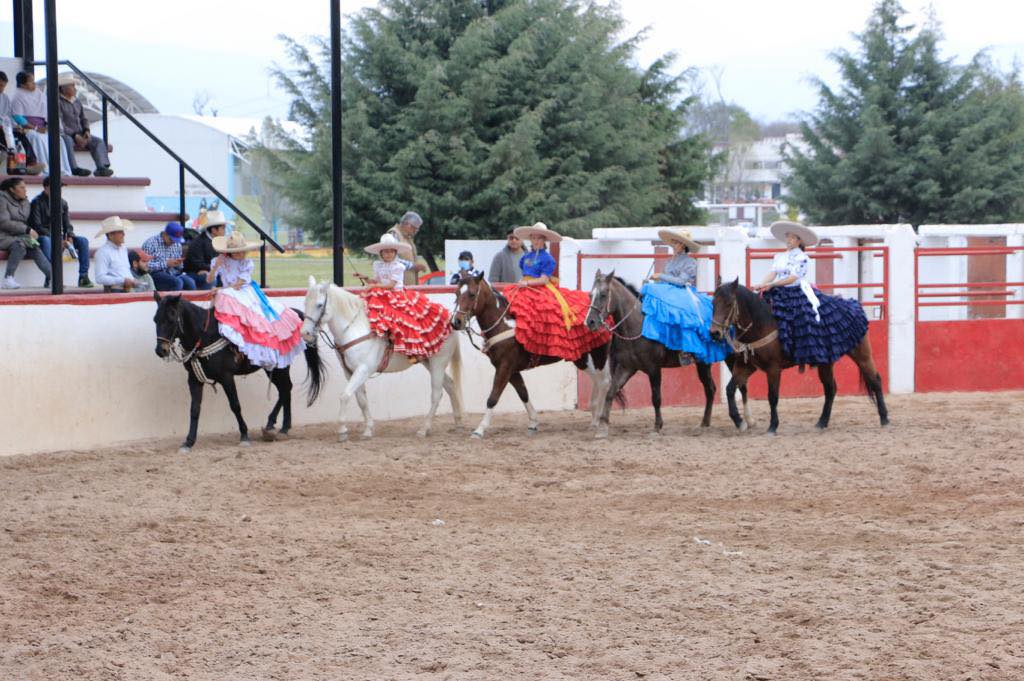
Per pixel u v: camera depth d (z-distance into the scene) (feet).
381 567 29.07
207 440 48.52
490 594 26.71
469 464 42.50
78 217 59.67
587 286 70.03
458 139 92.48
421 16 100.89
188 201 154.51
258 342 45.93
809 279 75.31
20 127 62.13
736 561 28.99
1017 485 37.06
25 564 29.58
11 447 44.65
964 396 60.90
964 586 26.30
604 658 22.50
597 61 102.17
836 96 131.85
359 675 21.95
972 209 123.54
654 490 37.78
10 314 44.52
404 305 48.08
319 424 53.47
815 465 40.93
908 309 62.64
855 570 27.91
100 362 46.83
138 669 22.50
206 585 27.78
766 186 316.40
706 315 47.73
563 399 59.72
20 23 72.38
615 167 99.45
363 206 96.53
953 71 130.00
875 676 21.18
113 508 35.76
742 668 21.77
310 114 102.37
